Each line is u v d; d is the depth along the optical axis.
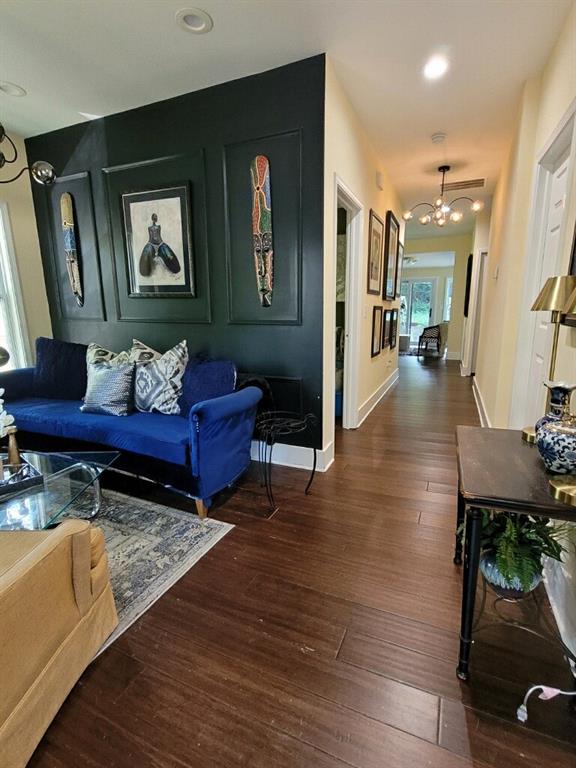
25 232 3.69
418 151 3.95
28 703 1.03
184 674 1.30
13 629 0.97
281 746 1.08
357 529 2.14
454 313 9.08
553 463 1.19
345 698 1.21
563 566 1.50
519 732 1.11
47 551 1.11
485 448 1.45
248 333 2.96
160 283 3.19
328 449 2.96
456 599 1.62
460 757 1.05
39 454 2.12
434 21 2.11
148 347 3.26
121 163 3.16
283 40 2.26
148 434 2.31
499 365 3.16
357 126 3.21
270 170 2.65
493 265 4.37
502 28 2.16
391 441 3.55
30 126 3.33
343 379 3.87
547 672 1.30
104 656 1.37
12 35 2.19
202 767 1.04
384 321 5.06
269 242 2.72
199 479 2.18
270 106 2.58
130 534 2.10
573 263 1.66
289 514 2.30
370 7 2.01
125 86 2.72
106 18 2.06
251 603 1.61
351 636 1.45
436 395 5.41
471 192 5.43
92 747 1.08
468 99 2.95
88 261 3.53
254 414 2.59
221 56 2.40
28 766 1.04
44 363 3.22
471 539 1.17
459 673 1.27
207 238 2.95
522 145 2.77
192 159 2.89
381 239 4.52
